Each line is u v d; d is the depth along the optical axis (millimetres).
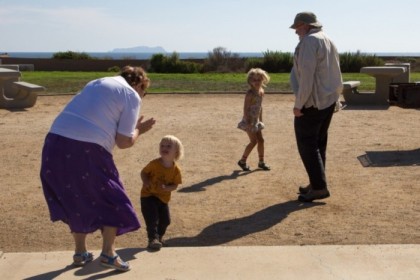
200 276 4926
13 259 5363
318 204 7371
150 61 39531
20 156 10562
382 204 7281
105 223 4844
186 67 38344
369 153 10461
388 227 6363
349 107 17078
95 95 4879
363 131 12875
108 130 4859
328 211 7051
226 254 5406
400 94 10711
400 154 10320
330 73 7133
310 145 7309
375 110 16344
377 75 17484
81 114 4848
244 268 5078
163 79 27797
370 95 17641
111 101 4871
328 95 7137
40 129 13406
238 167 9648
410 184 8242
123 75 5223
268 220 6750
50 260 5340
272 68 36406
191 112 16156
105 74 31766
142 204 5801
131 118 4941
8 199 7793
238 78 28469
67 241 6191
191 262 5238
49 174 4844
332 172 9109
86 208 4828
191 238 6199
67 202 4832
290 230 6367
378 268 5047
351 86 17297
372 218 6715
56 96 20000
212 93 20859
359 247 5543
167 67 38438
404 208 7082
